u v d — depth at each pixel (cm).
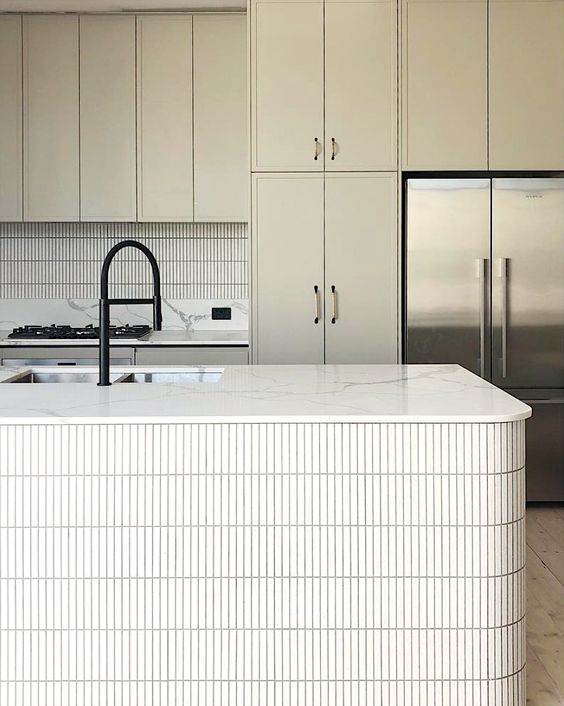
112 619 214
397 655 216
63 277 533
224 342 468
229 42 500
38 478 213
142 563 214
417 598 215
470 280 448
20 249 532
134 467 213
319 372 305
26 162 500
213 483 213
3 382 281
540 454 455
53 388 261
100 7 493
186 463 213
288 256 452
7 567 214
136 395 245
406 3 445
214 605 215
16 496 213
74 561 214
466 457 214
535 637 286
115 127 500
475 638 216
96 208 502
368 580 215
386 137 447
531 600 319
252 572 215
